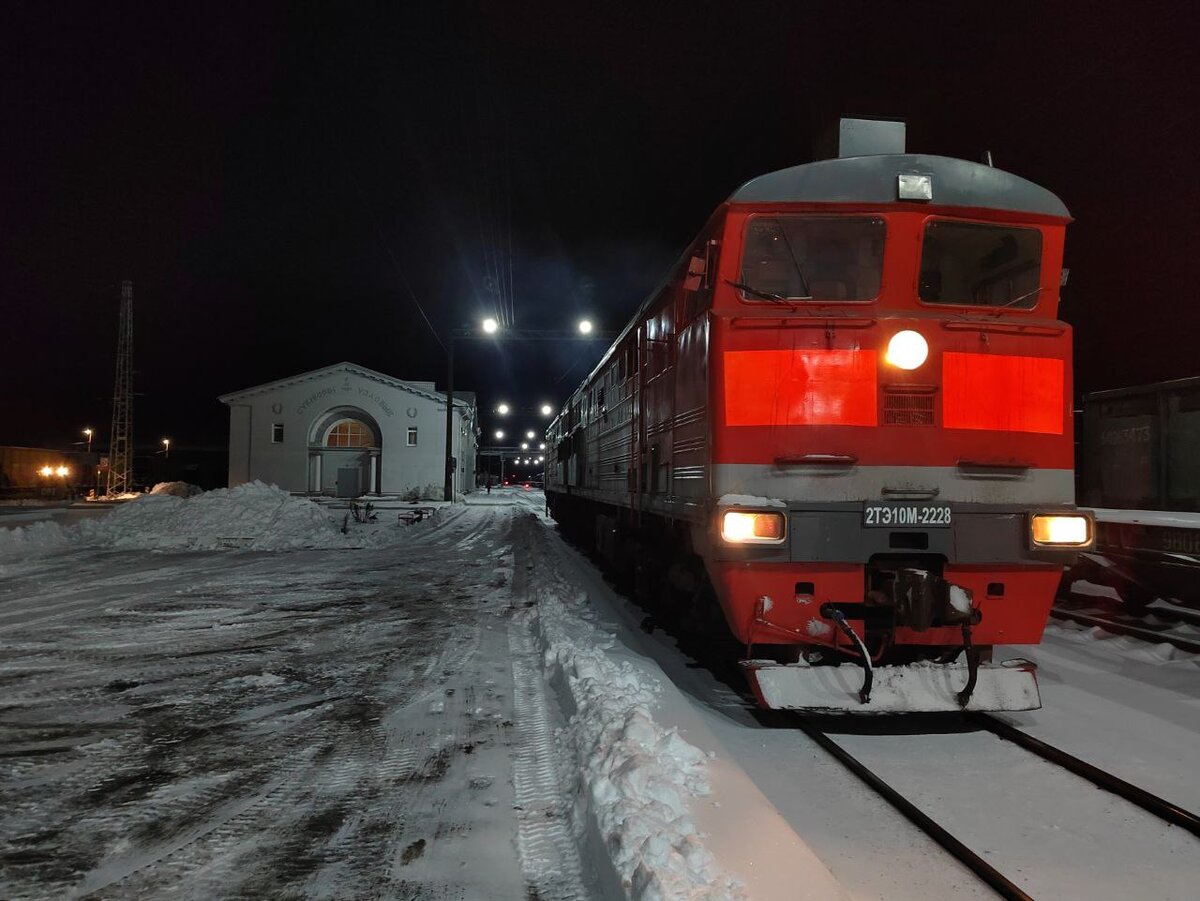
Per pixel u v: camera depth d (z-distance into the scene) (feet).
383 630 27.58
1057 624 28.60
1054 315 17.67
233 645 25.20
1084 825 12.38
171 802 12.92
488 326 86.94
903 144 22.21
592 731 14.61
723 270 17.35
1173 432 30.96
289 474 149.38
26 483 173.47
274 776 14.07
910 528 16.02
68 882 10.28
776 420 16.31
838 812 12.85
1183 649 24.25
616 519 36.81
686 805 11.71
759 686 15.70
